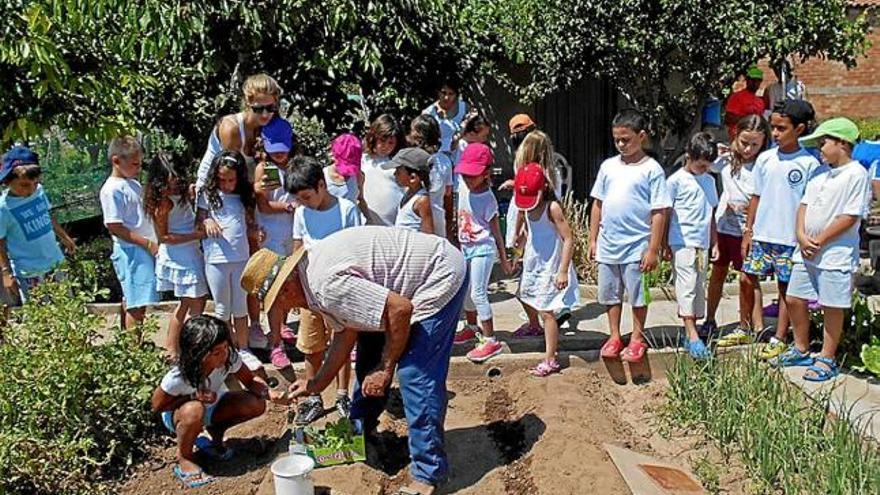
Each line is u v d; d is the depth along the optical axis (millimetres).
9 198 7066
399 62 10109
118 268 6586
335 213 5703
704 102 10602
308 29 9211
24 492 4711
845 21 9961
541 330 7051
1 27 5715
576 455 4949
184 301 6301
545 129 12008
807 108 6246
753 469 4875
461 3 10367
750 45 9508
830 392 5332
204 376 4910
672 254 6516
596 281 8750
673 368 6199
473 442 5449
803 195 6238
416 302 4473
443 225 6816
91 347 5488
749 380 5508
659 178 6074
